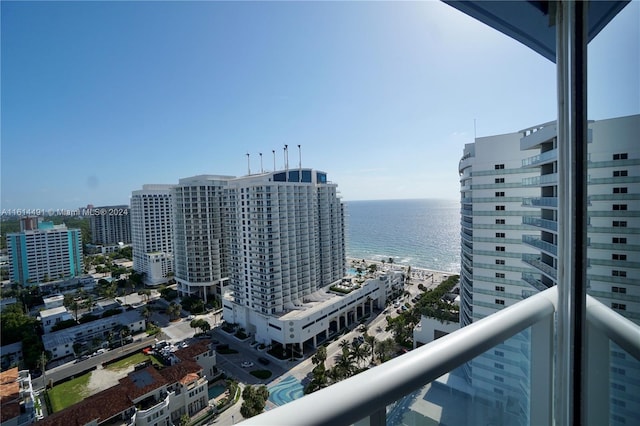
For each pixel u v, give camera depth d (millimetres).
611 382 1620
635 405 1634
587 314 1604
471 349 1492
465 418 1499
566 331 1612
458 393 1500
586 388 1563
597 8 1496
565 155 1590
